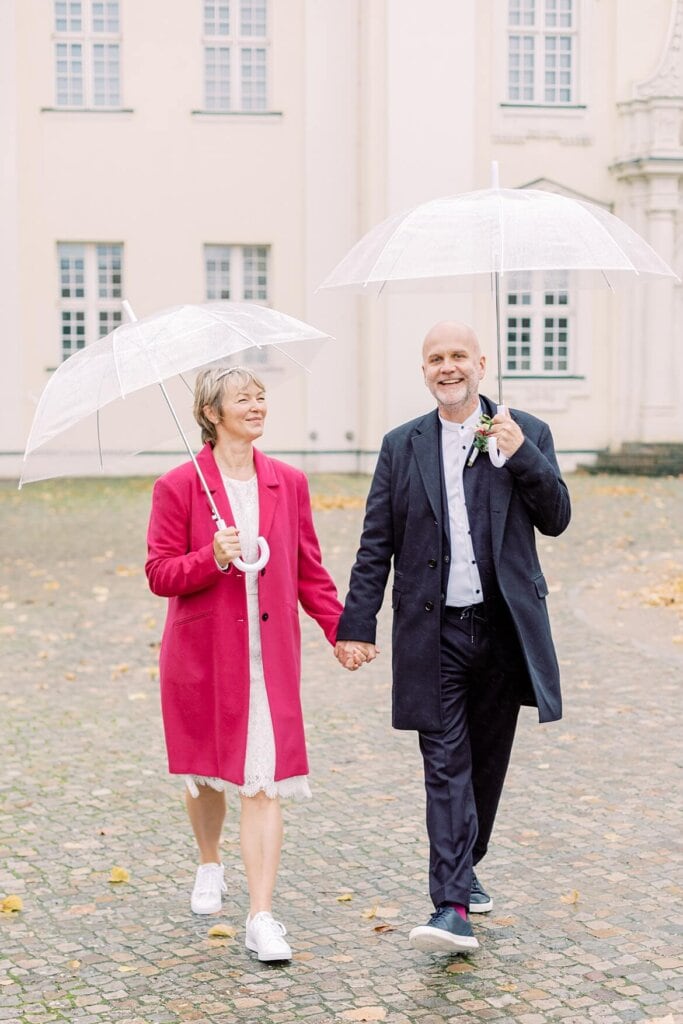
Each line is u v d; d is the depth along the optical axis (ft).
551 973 14.07
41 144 83.10
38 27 82.79
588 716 25.53
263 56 84.53
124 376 13.92
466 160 82.33
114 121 83.46
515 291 16.94
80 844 18.94
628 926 15.34
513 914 15.81
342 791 21.27
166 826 19.72
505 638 14.74
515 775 21.81
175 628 15.34
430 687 14.70
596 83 84.43
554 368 85.71
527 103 83.66
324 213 84.84
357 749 23.85
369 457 83.87
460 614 14.70
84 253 84.38
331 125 84.38
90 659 32.12
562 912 15.83
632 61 84.38
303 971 14.34
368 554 15.19
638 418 85.71
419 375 82.99
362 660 15.10
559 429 85.71
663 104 82.43
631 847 18.13
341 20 83.87
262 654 15.12
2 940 15.44
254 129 84.23
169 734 15.43
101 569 46.70
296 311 85.20
